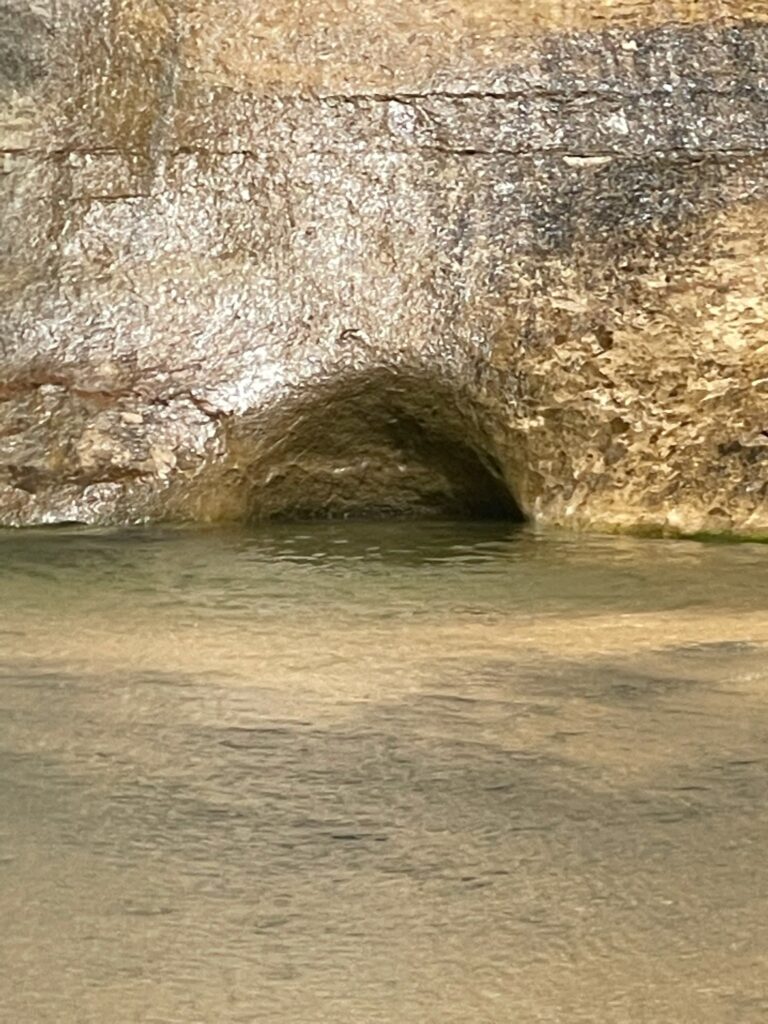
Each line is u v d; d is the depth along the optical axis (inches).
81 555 190.9
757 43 211.2
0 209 215.0
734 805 104.7
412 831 100.7
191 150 215.0
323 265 214.4
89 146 215.6
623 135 211.3
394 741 117.3
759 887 92.9
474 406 212.8
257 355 214.4
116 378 213.9
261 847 98.4
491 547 197.3
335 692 129.8
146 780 109.6
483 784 108.5
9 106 214.8
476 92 213.0
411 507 222.8
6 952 85.2
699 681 132.2
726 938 86.8
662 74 211.5
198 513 214.1
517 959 84.5
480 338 211.2
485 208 212.4
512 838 99.7
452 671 135.7
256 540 203.0
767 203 207.3
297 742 117.3
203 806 105.0
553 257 209.9
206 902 91.0
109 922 88.6
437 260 212.8
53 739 118.0
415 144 213.6
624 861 96.3
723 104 210.4
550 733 118.8
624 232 208.8
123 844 98.8
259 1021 78.5
